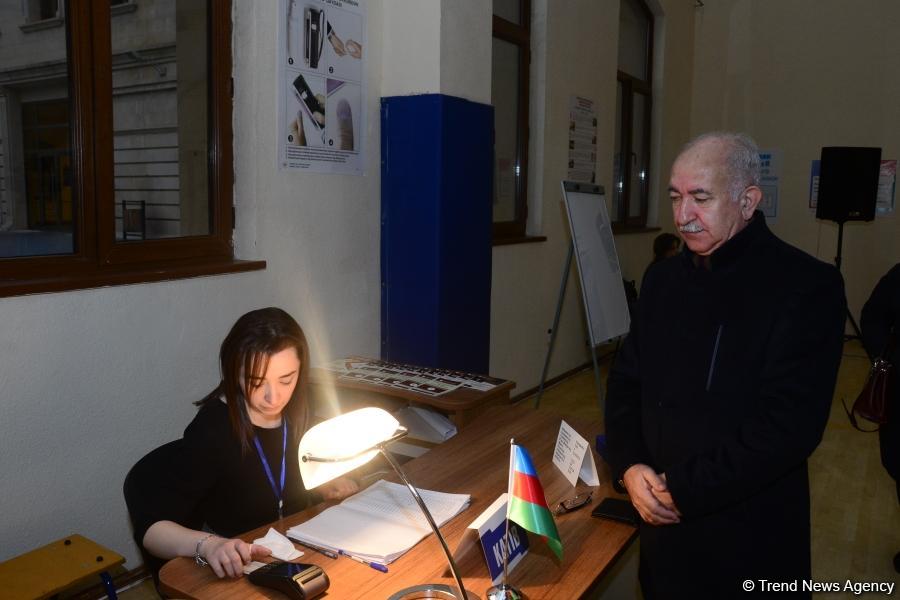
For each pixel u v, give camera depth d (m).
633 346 1.70
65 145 2.31
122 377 2.35
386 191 3.38
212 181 2.79
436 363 3.31
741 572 1.41
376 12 3.29
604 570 1.39
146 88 2.61
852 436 4.29
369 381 2.66
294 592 1.25
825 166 6.01
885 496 3.41
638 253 6.61
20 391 2.09
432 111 3.21
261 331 1.52
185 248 2.66
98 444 2.30
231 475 1.59
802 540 1.42
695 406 1.44
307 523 1.52
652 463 1.56
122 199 2.53
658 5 6.55
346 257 3.23
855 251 6.91
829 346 1.33
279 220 2.89
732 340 1.39
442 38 3.20
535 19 4.72
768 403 1.33
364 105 3.26
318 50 2.99
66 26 2.28
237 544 1.35
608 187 5.82
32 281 2.10
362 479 1.86
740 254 1.41
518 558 1.40
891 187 6.73
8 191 2.29
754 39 7.20
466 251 3.43
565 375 5.51
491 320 4.41
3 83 2.24
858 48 6.77
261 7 2.73
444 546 1.23
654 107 6.85
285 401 1.56
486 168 3.54
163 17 2.65
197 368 2.60
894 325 2.48
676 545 1.48
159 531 1.43
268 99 2.80
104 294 2.28
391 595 1.27
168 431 2.51
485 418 2.30
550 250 5.07
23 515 2.13
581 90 5.27
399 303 3.40
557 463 1.89
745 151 1.38
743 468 1.31
